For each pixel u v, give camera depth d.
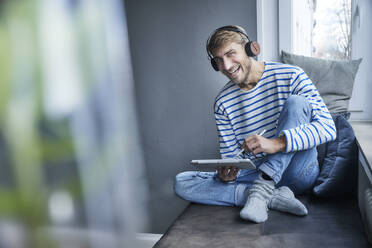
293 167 1.45
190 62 2.12
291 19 1.96
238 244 1.14
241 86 1.57
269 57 2.03
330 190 1.45
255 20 1.98
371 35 1.89
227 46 1.47
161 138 2.23
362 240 1.12
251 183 1.53
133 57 2.20
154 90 2.20
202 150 2.19
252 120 1.58
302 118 1.37
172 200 2.28
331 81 1.79
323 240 1.13
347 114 1.74
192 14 2.07
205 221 1.37
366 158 1.19
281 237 1.17
